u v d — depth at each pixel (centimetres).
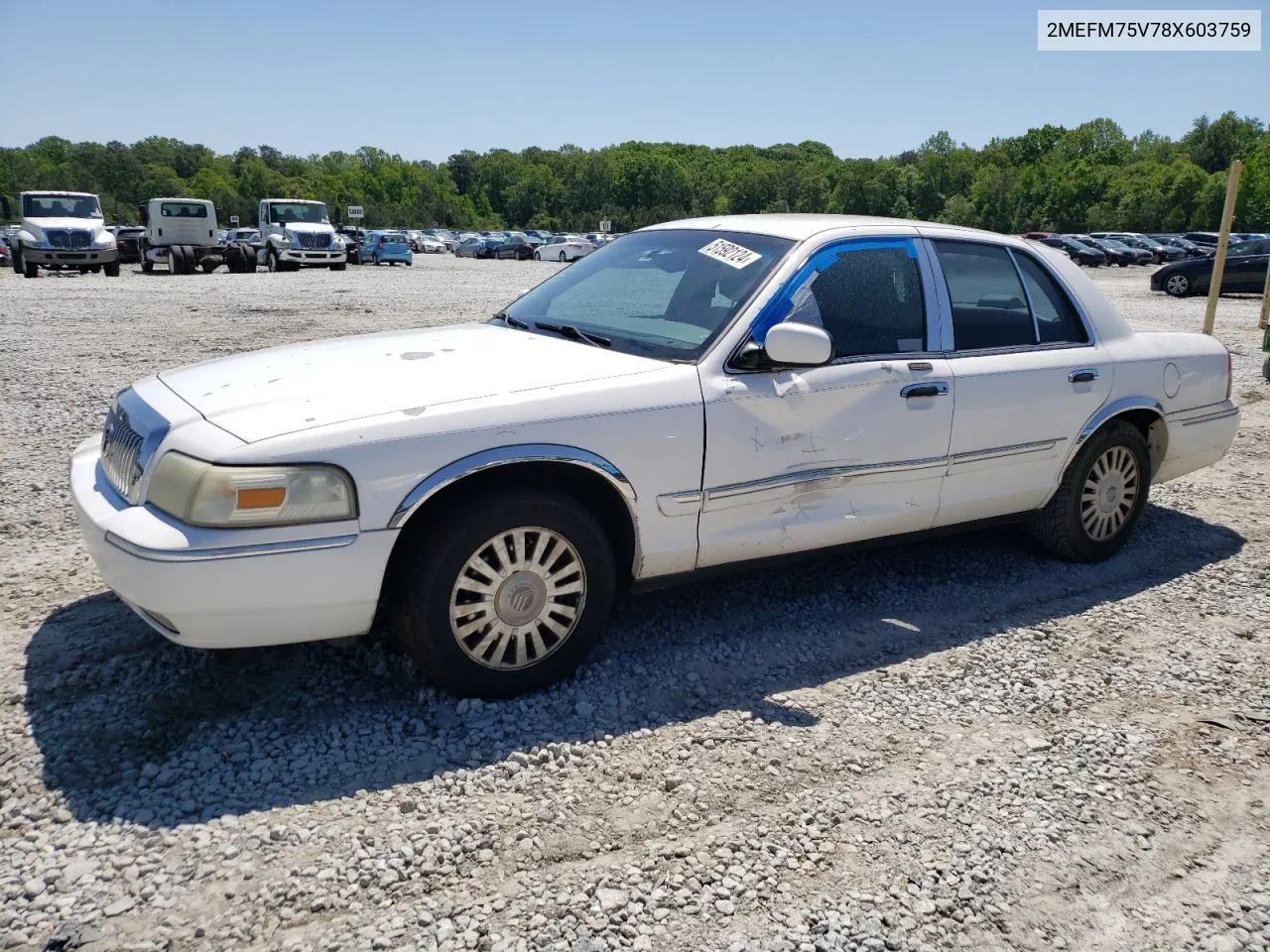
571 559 349
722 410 367
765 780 307
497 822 281
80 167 14912
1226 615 451
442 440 318
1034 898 261
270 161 18562
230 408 328
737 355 377
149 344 1170
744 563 394
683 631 411
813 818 289
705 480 368
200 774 296
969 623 432
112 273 2812
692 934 241
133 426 343
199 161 17250
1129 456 504
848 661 391
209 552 294
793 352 365
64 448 666
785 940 241
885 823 289
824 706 355
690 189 16512
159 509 310
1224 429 550
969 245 459
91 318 1447
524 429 330
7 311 1516
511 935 238
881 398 405
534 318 445
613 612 427
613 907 249
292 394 337
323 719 330
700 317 394
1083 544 500
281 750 311
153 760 303
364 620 321
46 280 2536
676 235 462
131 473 330
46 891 246
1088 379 475
